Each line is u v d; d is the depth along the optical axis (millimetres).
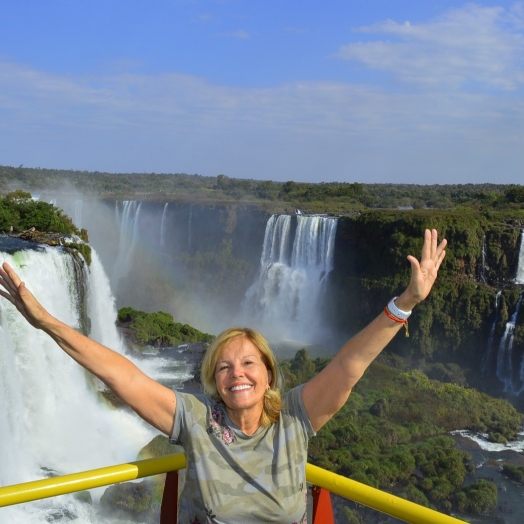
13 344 20688
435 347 50500
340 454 25531
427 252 3398
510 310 48562
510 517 23438
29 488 3480
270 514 3469
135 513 17781
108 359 3578
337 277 59281
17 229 29641
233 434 3572
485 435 31500
